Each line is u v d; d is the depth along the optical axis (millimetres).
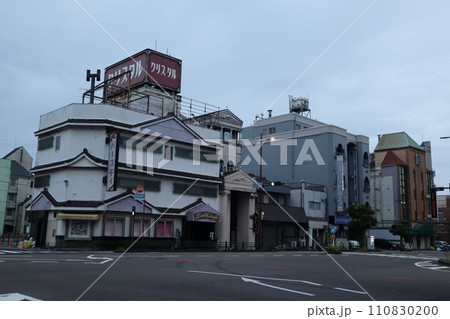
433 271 18156
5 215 58344
